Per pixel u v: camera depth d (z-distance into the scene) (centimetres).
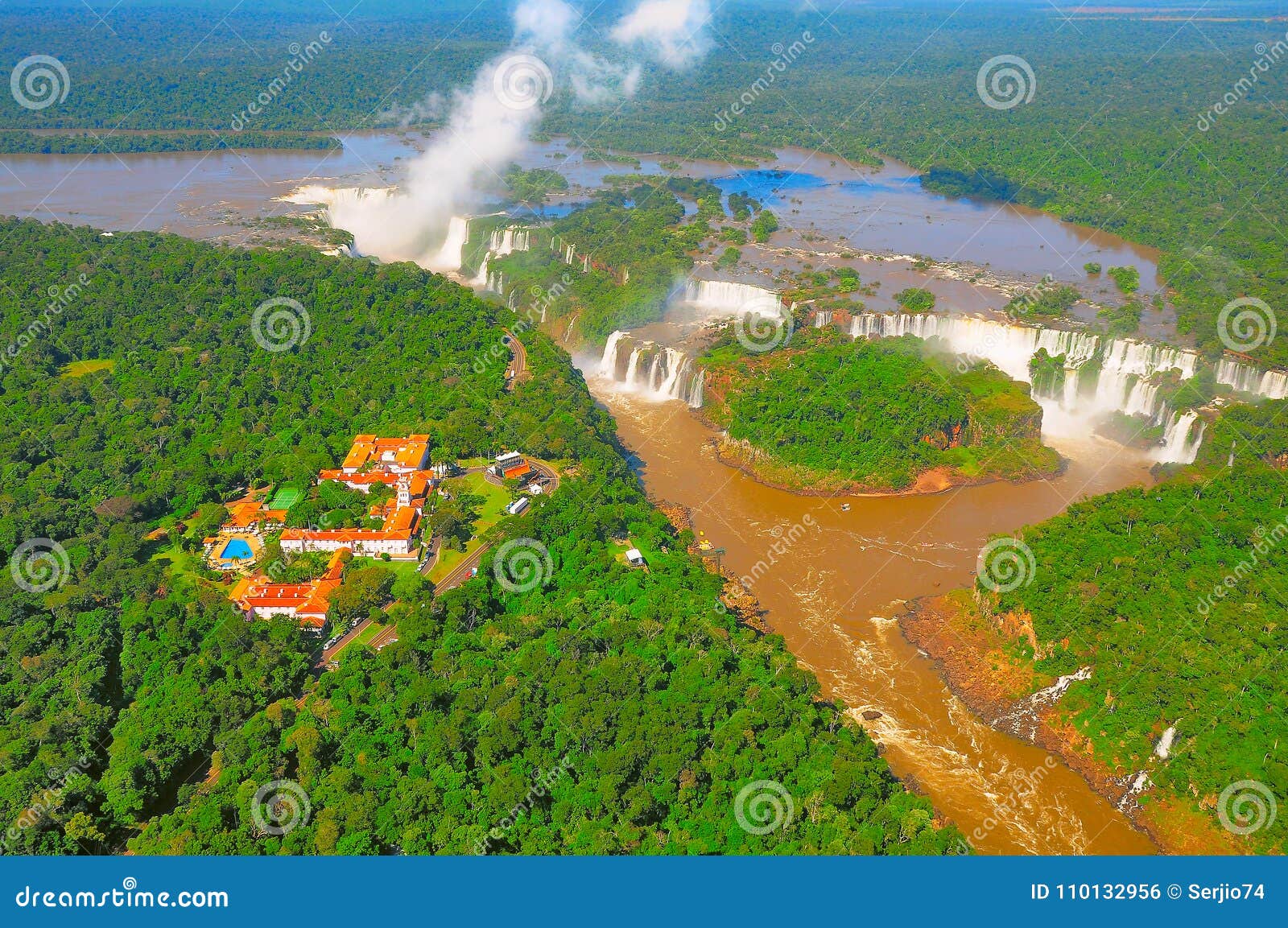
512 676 18075
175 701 17712
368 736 16938
